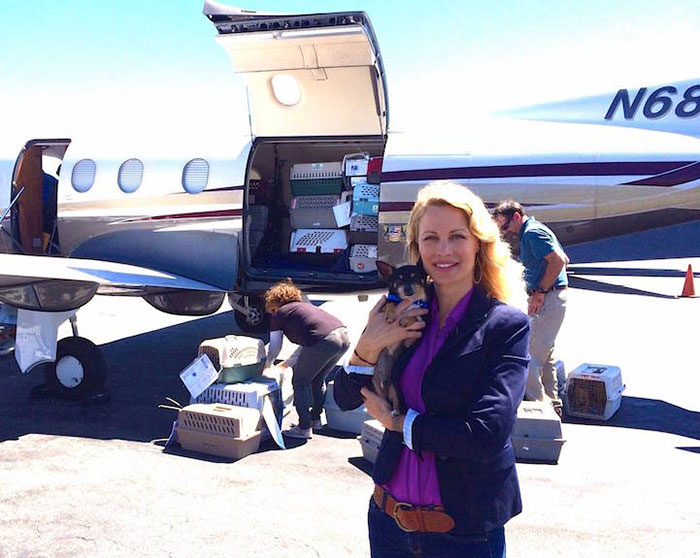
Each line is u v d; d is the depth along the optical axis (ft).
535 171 21.36
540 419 15.94
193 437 16.75
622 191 20.74
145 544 12.02
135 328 33.63
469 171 21.86
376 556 6.88
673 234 50.70
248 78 23.49
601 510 13.37
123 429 18.54
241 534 12.42
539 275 17.79
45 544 12.02
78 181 27.17
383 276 6.85
